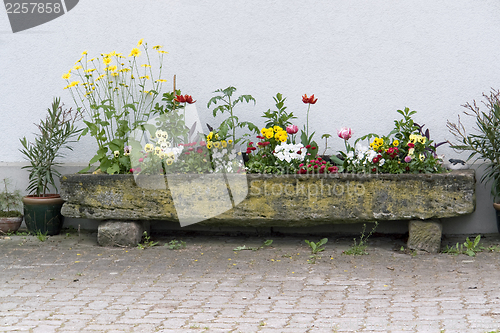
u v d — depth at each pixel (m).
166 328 3.13
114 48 5.77
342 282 4.00
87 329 3.12
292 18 5.55
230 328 3.13
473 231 5.46
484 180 5.38
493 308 3.36
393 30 5.45
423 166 4.92
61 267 4.42
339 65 5.54
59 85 5.83
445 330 3.04
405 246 5.02
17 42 5.81
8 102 5.86
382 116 5.53
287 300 3.61
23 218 5.72
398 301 3.56
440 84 5.43
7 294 3.74
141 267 4.43
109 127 5.80
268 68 5.62
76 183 5.09
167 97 5.51
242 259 4.66
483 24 5.34
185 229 5.74
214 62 5.68
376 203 4.80
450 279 4.02
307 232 5.62
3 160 5.91
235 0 5.60
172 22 5.70
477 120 5.36
